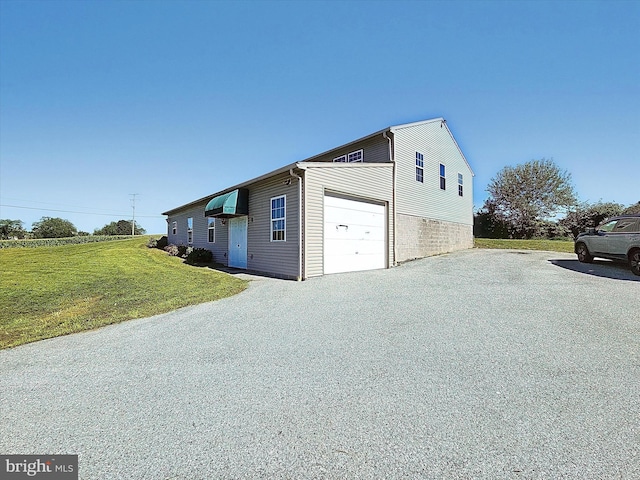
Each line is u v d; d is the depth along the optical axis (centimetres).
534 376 346
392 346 440
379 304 687
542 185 3059
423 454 224
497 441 238
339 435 248
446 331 499
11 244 3450
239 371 371
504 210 3228
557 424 259
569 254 1680
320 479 202
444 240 1869
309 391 320
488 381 335
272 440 243
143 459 224
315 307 680
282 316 614
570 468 208
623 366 369
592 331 491
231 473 208
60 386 343
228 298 806
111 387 338
